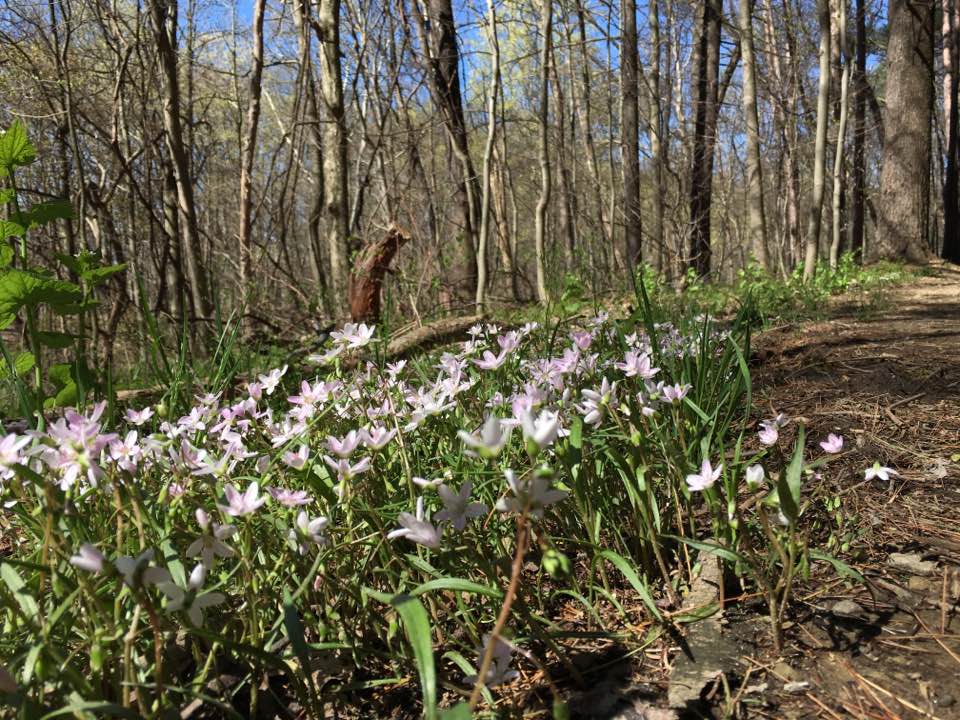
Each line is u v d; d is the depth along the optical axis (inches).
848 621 56.8
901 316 233.3
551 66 473.7
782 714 46.9
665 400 66.0
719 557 56.4
